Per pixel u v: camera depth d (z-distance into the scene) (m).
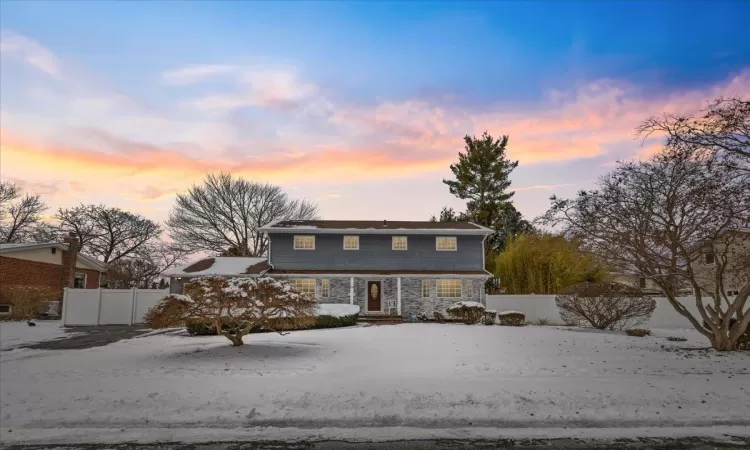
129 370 11.13
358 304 30.48
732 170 12.11
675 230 13.68
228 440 6.75
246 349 13.78
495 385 9.36
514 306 28.73
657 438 6.87
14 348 16.27
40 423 7.45
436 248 31.89
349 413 7.83
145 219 52.78
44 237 47.78
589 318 22.86
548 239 29.75
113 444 6.60
